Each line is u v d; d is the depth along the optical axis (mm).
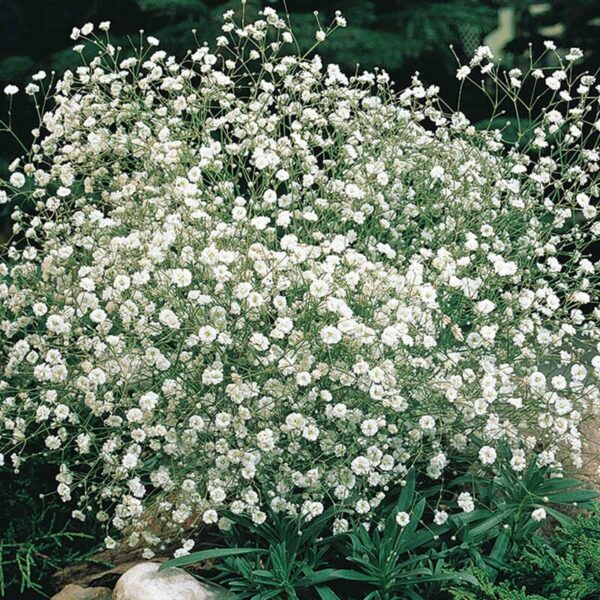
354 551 1502
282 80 1888
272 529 1545
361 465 1446
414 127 1838
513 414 1630
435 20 2666
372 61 2621
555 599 1399
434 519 1541
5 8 2859
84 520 1672
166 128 1687
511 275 1707
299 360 1490
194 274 1552
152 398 1452
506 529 1563
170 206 1671
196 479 1543
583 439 1735
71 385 1597
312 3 2836
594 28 2875
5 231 2660
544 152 2820
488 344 1538
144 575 1512
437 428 1596
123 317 1517
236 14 2602
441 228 1736
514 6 2936
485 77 2959
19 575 1686
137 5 2869
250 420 1538
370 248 1659
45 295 1689
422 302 1558
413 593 1479
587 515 1635
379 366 1486
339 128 1813
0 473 1735
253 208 1673
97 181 1777
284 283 1488
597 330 1678
